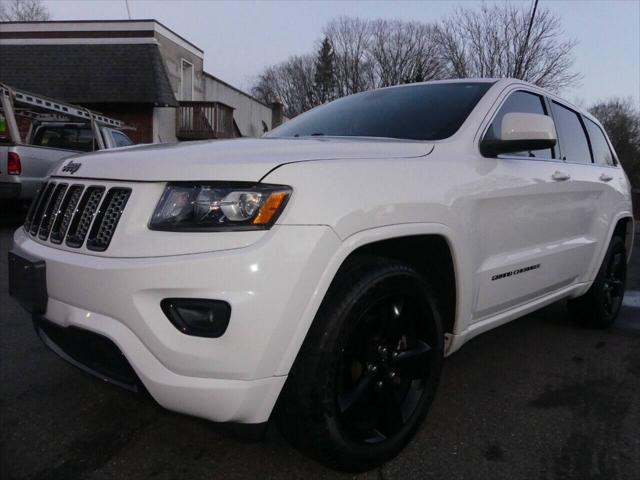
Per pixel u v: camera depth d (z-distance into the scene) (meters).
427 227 2.24
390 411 2.26
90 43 17.48
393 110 3.10
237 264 1.76
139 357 1.84
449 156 2.54
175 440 2.45
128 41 17.42
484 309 2.74
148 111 17.42
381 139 2.60
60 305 2.07
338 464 2.09
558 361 3.60
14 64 17.42
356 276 2.04
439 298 2.61
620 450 2.46
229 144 2.26
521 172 2.92
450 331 2.59
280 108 30.27
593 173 3.85
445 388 3.11
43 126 9.93
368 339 2.18
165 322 1.81
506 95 3.09
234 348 1.76
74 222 2.16
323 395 1.95
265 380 1.82
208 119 19.09
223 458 2.32
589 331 4.30
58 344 2.30
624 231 4.55
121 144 10.52
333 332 1.95
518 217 2.90
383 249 2.31
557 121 3.63
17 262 2.33
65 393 2.90
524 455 2.41
